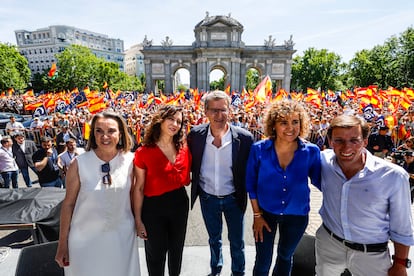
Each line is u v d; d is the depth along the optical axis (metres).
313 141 13.35
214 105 3.02
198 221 6.11
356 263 2.41
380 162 2.24
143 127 14.40
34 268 3.01
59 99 19.92
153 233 2.93
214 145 3.17
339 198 2.41
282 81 65.81
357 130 2.22
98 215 2.54
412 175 6.62
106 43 155.75
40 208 4.63
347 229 2.38
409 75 47.72
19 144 8.38
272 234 2.91
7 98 44.06
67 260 2.56
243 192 3.24
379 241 2.32
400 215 2.19
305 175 2.70
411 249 3.80
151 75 66.25
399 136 11.84
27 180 8.62
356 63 62.09
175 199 2.98
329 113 18.92
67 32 130.12
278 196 2.74
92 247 2.55
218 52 62.81
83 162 2.54
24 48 122.81
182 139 3.05
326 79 81.38
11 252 4.00
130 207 2.80
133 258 2.81
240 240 3.35
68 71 73.00
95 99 12.98
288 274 3.03
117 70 85.19
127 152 2.80
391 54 54.78
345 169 2.41
